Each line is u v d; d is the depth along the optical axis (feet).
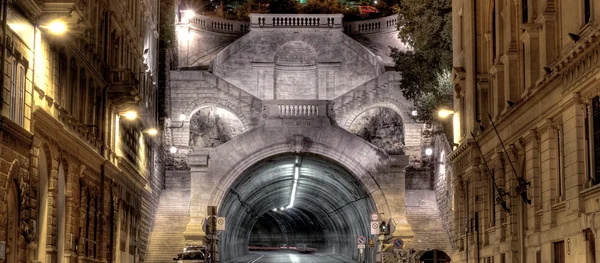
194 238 223.71
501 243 130.11
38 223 113.70
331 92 289.94
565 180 100.22
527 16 118.73
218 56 285.64
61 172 122.21
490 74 143.33
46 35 110.83
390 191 233.14
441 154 235.40
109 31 152.66
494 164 137.08
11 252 96.63
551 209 106.63
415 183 252.21
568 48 97.35
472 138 147.64
